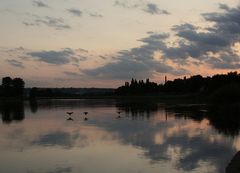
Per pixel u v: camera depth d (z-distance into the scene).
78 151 35.19
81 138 44.38
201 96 184.00
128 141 41.16
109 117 80.25
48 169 28.11
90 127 58.00
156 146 37.34
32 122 69.62
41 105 160.75
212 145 37.47
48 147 37.91
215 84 177.88
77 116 84.88
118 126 58.94
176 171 26.55
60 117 82.62
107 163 29.73
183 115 82.38
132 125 60.22
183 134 46.69
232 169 26.25
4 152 35.44
